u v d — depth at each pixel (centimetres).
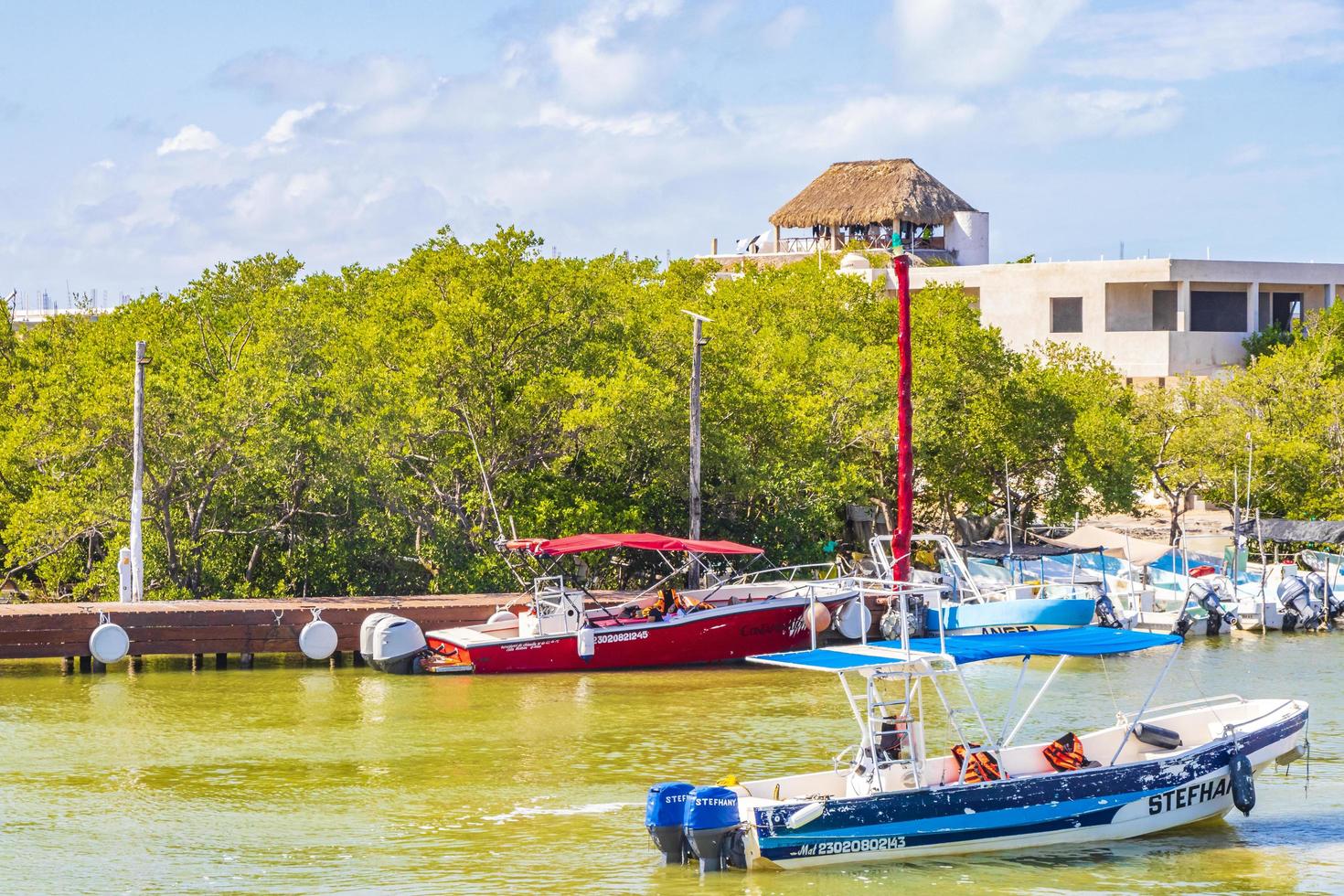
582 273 6625
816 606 5338
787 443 6931
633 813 3209
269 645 5153
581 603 5222
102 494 5859
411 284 7012
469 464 6294
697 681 4956
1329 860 2886
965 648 3016
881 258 11031
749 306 8556
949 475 7844
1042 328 10406
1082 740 3225
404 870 2792
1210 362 10025
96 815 3206
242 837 3019
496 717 4322
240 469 5922
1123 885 2728
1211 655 5697
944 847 2870
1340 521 7119
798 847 2767
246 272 7662
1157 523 8950
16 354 7594
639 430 6331
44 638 4947
